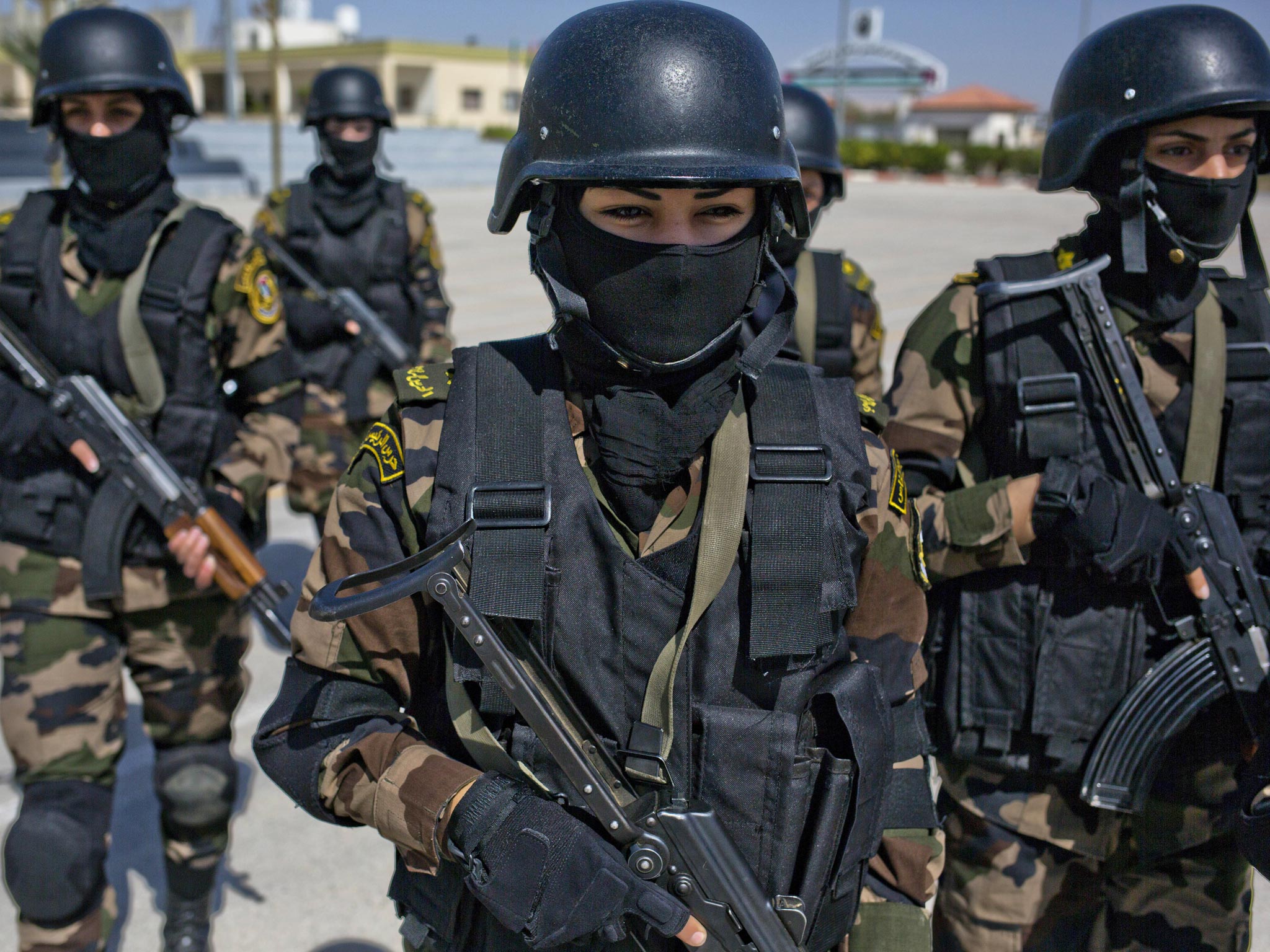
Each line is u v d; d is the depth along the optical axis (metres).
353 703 1.30
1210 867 1.86
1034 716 1.85
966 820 1.95
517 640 1.20
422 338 4.59
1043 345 1.89
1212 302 1.92
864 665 1.29
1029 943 1.92
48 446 2.29
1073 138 1.92
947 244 16.77
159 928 2.69
